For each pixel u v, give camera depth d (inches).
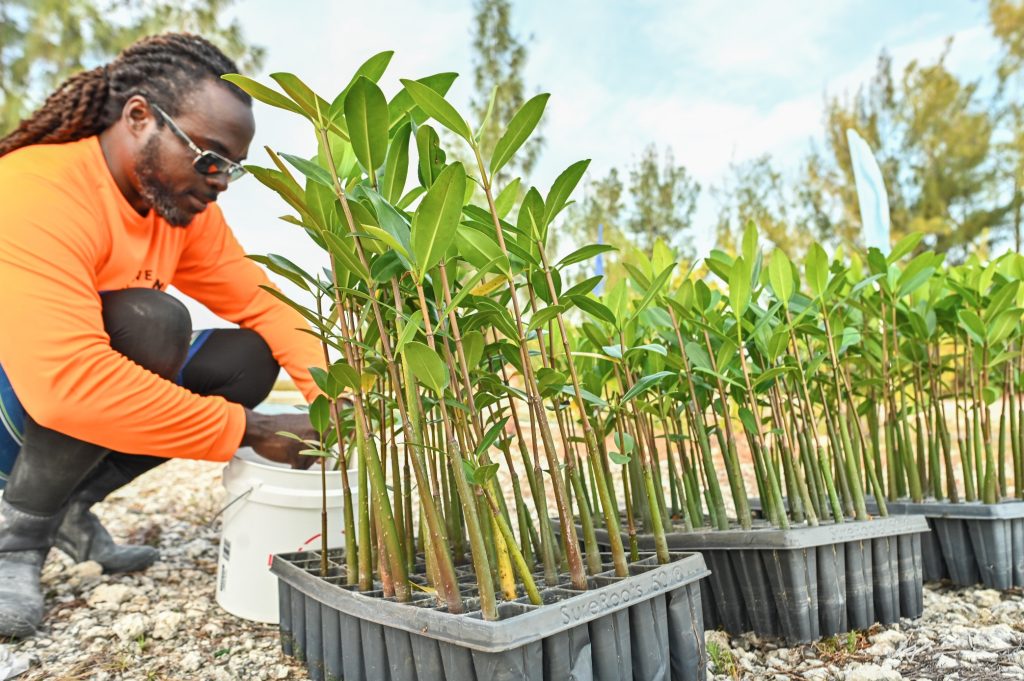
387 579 48.9
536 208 47.8
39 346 63.9
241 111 78.0
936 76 615.5
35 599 67.9
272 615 71.2
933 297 76.9
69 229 67.8
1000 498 72.8
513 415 53.1
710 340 68.1
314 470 74.9
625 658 45.3
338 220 48.8
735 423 145.0
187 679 59.0
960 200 637.9
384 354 46.0
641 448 53.6
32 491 70.8
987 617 63.8
